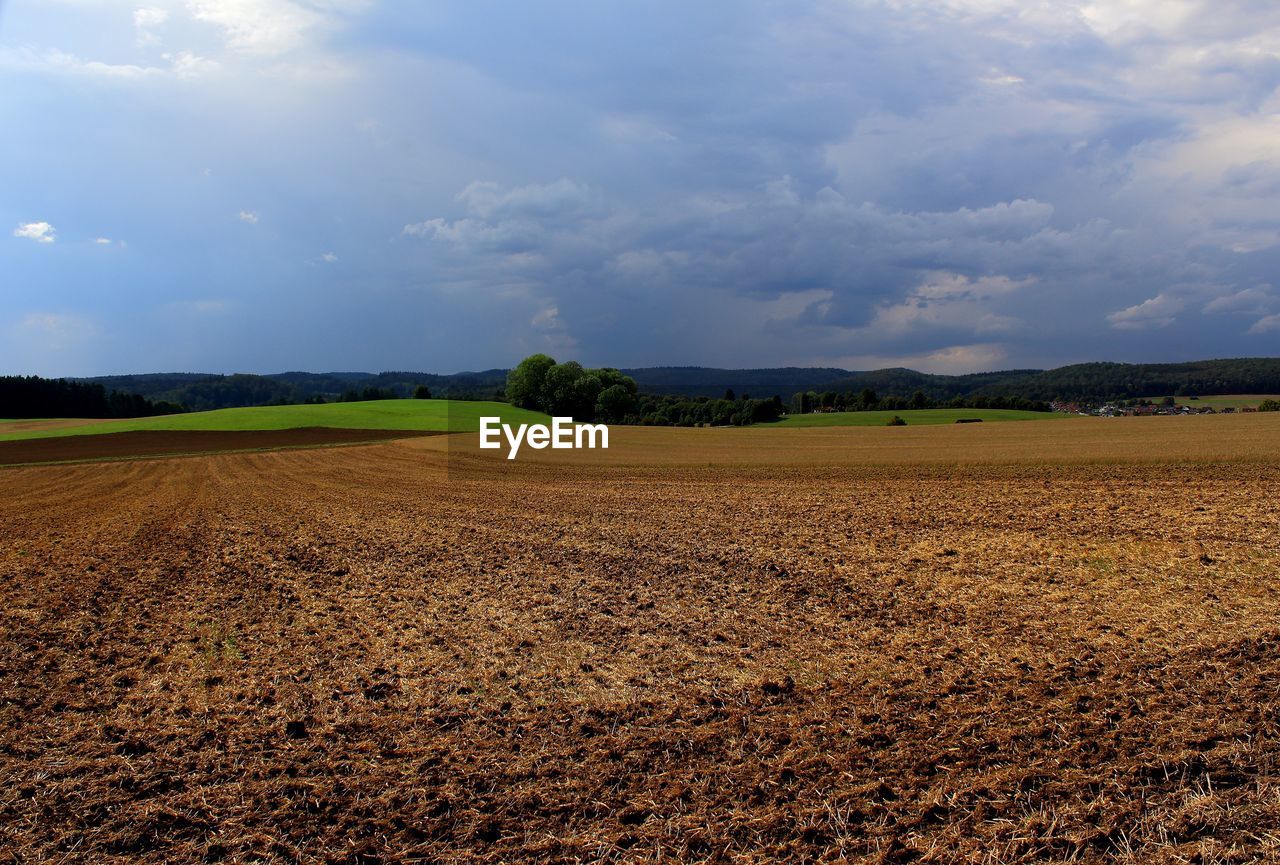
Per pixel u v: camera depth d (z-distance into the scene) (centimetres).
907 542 1717
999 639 1009
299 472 4153
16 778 695
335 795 650
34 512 2770
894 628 1089
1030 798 592
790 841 556
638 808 612
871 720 766
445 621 1200
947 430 5784
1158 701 766
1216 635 968
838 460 3812
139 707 865
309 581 1522
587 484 3303
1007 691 817
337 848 570
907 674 896
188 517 2562
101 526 2388
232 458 4994
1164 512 1939
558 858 548
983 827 557
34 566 1741
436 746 744
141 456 5181
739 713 798
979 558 1518
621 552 1731
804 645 1029
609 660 991
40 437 6412
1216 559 1406
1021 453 3628
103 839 587
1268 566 1335
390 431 6962
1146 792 590
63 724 821
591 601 1303
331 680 942
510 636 1110
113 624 1230
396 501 2869
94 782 683
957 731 724
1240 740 665
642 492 2945
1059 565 1424
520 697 870
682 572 1509
